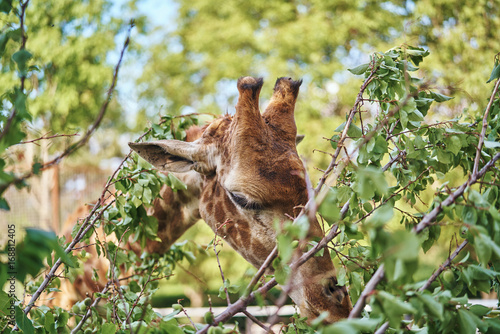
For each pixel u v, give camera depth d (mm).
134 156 3369
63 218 9391
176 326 2100
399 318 1567
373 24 12609
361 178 1732
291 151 3004
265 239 3002
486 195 2254
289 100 3236
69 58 11250
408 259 1480
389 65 2705
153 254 4004
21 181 1844
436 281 2119
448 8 10984
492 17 10781
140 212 3275
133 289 3537
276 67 12719
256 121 2986
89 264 4145
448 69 10234
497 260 2129
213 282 9336
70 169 9562
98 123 1933
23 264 1611
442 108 8188
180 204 3988
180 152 3404
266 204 2869
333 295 2734
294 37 13141
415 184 2838
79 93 12508
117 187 3076
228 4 14898
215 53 14875
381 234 1594
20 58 1847
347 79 12711
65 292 4281
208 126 3484
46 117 11656
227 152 3184
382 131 2816
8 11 1999
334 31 13000
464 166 2834
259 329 3961
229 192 3072
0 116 2113
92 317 2719
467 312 1796
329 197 1681
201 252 4266
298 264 2102
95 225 3131
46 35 10398
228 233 3240
